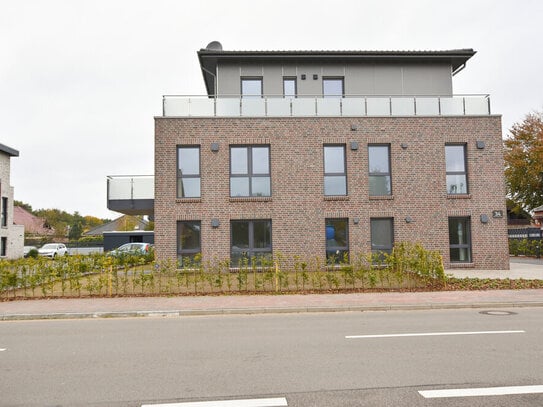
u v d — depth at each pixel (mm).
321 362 6145
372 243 18547
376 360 6211
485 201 18766
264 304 11242
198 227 18266
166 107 18422
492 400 4633
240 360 6320
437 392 4883
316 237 18219
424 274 13938
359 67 21031
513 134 42625
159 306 11148
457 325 8742
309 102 18797
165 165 18156
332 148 18828
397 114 18922
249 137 18422
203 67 21531
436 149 18812
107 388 5188
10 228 34781
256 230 18375
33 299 12469
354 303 11266
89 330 8820
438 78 21219
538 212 33625
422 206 18578
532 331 8086
